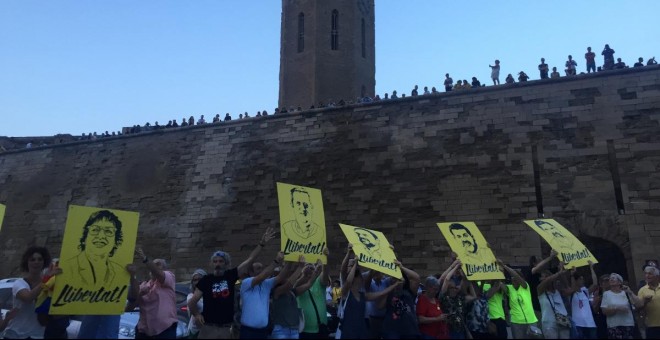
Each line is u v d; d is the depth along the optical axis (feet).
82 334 28.04
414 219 85.10
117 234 28.45
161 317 29.01
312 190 33.12
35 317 27.71
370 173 90.99
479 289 35.06
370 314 32.45
